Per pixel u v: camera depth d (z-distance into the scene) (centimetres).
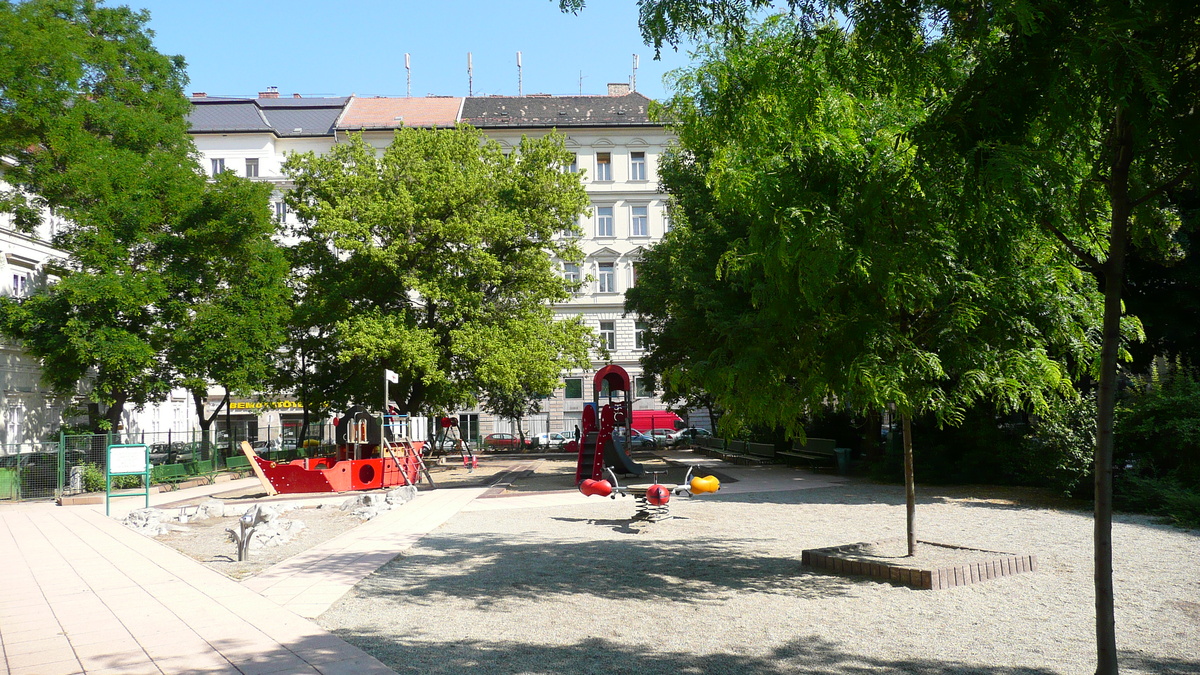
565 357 3116
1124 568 824
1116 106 455
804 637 596
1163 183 489
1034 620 630
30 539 1280
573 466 3059
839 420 2675
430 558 988
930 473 1834
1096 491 457
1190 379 1375
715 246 2131
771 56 799
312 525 1345
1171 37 434
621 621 657
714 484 1225
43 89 2466
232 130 5512
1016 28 459
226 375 2723
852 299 743
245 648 588
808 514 1338
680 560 933
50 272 2759
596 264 5481
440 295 2705
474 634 624
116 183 2555
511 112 5912
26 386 3089
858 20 545
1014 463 1669
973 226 524
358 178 2858
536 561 950
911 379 709
